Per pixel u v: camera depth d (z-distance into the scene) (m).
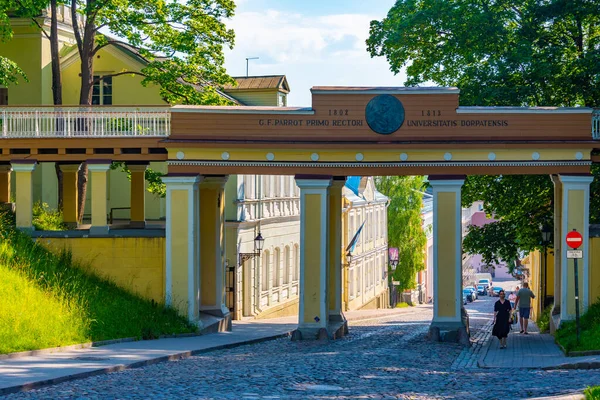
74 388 17.06
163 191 42.44
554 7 36.56
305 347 27.59
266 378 18.83
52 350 22.95
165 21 41.62
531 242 39.81
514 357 23.91
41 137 31.78
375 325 42.09
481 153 29.70
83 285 29.55
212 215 35.00
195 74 42.22
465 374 20.09
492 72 37.44
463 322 29.78
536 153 29.67
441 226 29.80
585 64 36.09
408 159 29.81
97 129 31.75
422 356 24.61
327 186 29.92
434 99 29.80
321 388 17.50
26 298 25.69
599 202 36.56
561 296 30.09
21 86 47.34
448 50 39.28
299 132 30.02
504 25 39.31
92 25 41.38
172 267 30.84
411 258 83.31
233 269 44.53
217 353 25.48
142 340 27.70
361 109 29.88
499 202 39.72
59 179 41.22
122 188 49.44
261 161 30.17
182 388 17.19
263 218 49.31
